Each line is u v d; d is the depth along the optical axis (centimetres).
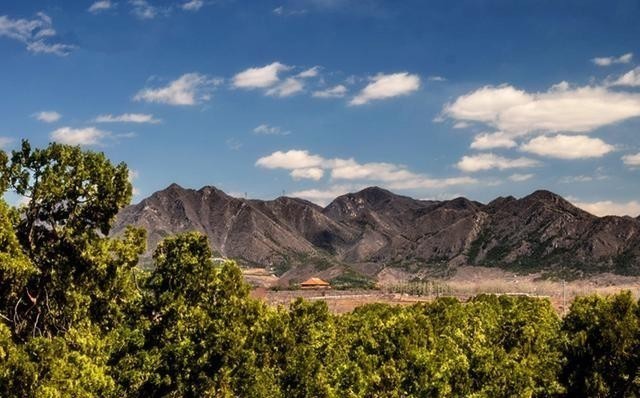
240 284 4900
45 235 4497
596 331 6550
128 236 4778
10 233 4009
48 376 3409
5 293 4222
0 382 3300
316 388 5388
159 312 4534
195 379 4328
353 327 7944
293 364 5394
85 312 4378
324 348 6134
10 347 3456
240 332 4672
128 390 4147
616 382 6438
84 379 3562
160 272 4659
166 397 4297
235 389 4653
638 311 6675
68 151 4475
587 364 6531
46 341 3519
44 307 4466
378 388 5688
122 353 4266
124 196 4631
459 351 6025
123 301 4581
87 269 4459
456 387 5469
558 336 6981
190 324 4419
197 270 4644
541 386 6256
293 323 5828
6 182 4334
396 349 6406
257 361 5256
